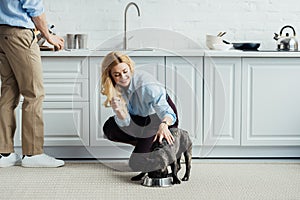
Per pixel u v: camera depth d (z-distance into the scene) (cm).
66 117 452
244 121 458
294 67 457
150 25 507
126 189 370
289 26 491
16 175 404
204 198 349
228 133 458
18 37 413
